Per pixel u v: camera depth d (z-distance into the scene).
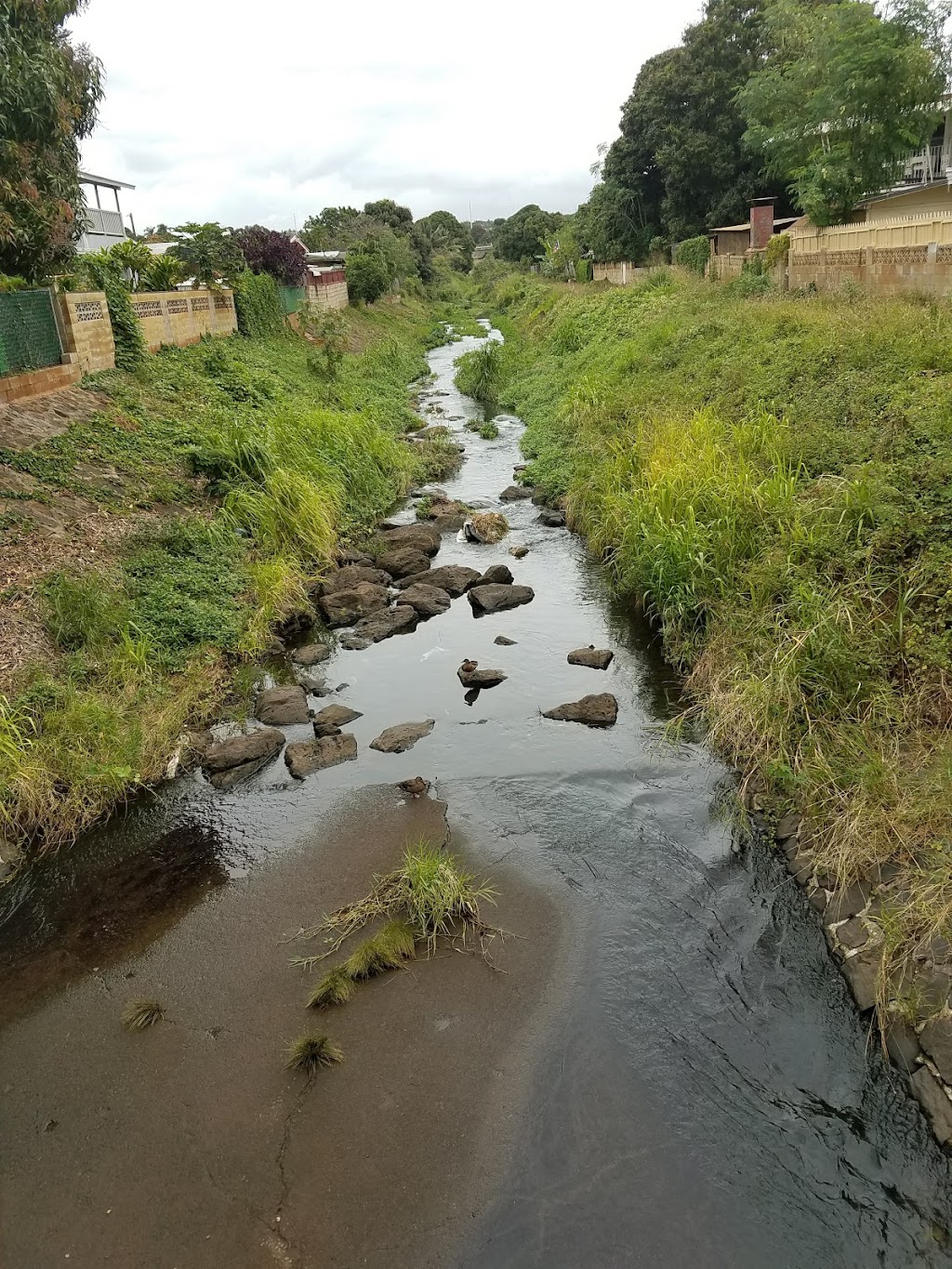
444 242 92.38
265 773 7.83
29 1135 4.60
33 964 5.79
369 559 13.23
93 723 7.64
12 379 12.59
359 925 5.96
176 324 19.50
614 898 6.13
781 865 6.34
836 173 22.97
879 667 7.18
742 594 8.89
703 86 33.75
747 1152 4.36
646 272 34.09
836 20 23.11
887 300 14.84
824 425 10.84
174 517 12.04
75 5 13.42
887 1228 4.00
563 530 14.29
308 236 54.19
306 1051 4.92
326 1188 4.24
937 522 7.95
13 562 9.51
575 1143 4.42
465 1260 3.91
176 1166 4.39
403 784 7.50
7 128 12.07
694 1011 5.18
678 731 8.08
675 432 12.88
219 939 5.92
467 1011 5.25
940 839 5.61
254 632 10.08
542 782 7.50
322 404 19.89
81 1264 3.96
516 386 26.48
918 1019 4.79
